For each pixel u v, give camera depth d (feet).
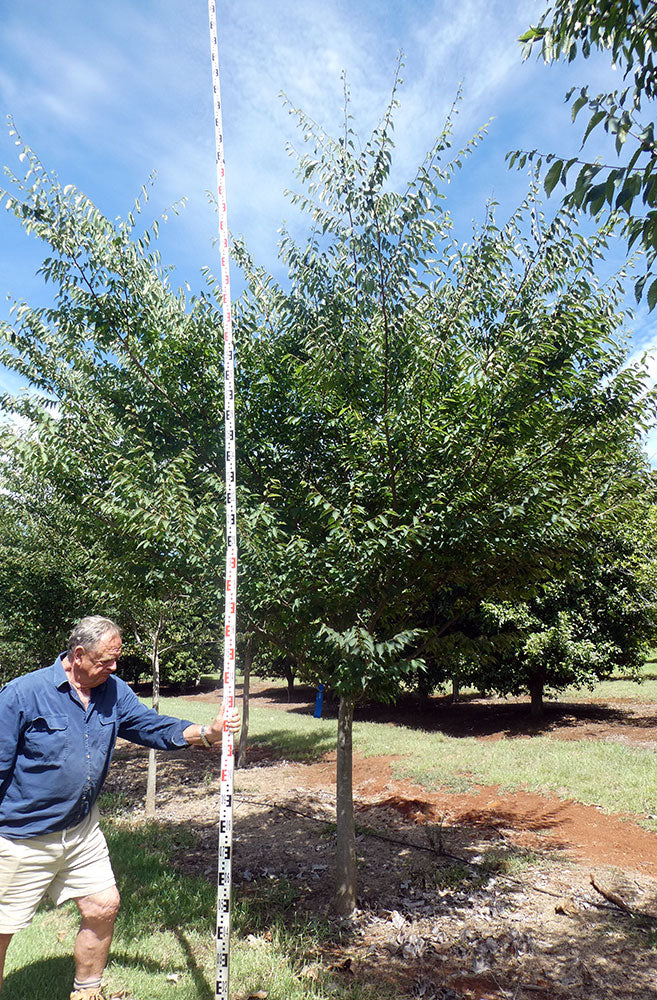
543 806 28.02
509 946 16.16
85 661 10.41
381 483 17.75
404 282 16.67
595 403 17.51
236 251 20.34
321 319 18.86
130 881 20.44
